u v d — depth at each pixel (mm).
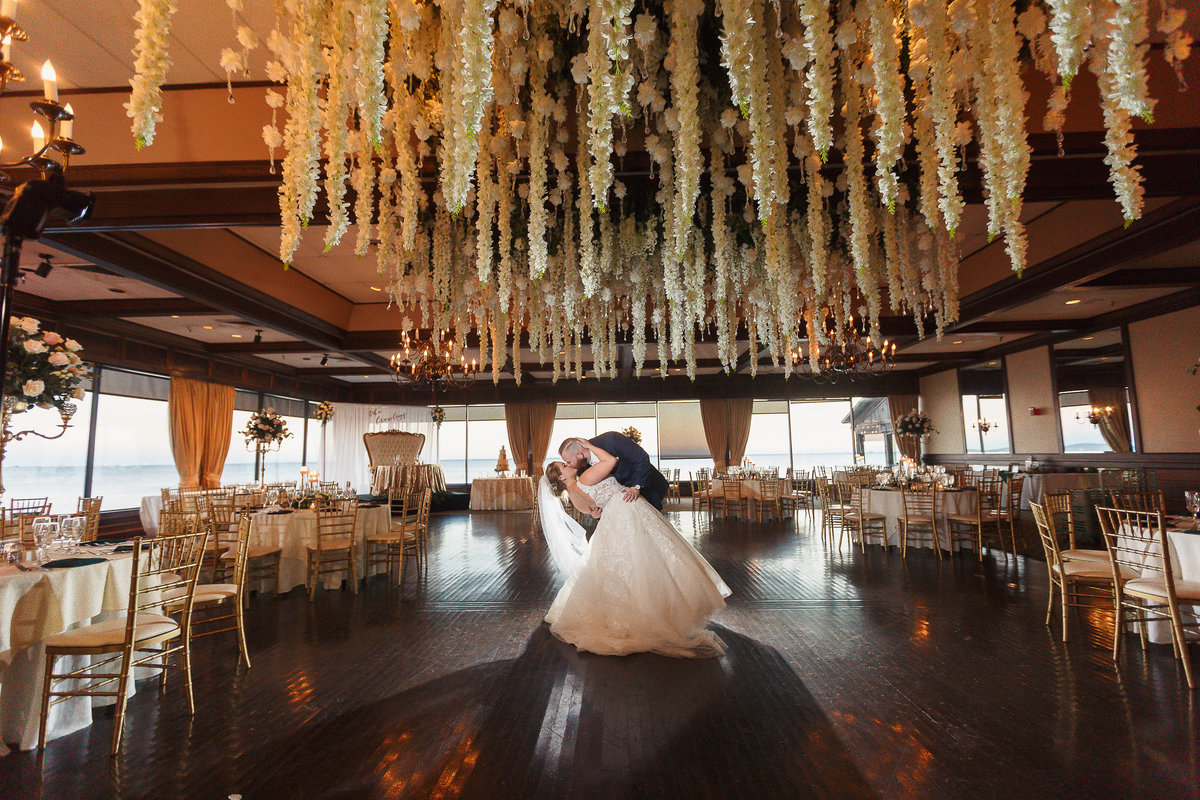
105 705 3158
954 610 4656
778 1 1670
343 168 1625
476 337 8875
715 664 3584
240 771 2490
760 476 11633
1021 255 1527
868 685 3234
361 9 1460
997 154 1566
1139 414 8867
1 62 1936
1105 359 9516
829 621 4426
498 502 13406
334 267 7715
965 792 2252
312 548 5516
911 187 3266
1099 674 3318
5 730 2686
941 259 3773
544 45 2043
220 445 11156
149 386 9984
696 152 1611
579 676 3430
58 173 1879
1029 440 11320
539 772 2453
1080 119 3309
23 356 3607
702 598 3838
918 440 14961
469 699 3150
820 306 4496
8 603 2635
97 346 8781
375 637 4230
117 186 3598
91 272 6688
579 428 16516
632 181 3305
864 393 15344
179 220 4125
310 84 1633
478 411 16734
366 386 15523
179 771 2494
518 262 3660
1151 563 3807
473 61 1389
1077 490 8023
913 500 7234
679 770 2449
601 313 4066
